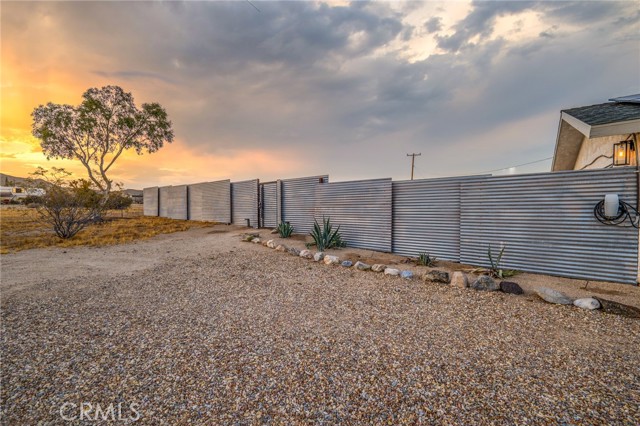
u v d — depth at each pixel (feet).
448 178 22.33
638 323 11.05
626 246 15.53
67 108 58.44
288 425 6.10
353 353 9.05
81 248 30.50
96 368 8.43
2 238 36.83
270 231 39.63
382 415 6.34
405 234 25.13
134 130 64.39
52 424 6.28
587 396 6.91
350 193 29.12
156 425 6.17
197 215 60.29
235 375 7.94
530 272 18.51
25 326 11.44
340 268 20.68
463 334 10.36
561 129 24.61
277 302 13.96
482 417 6.23
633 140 16.57
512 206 19.13
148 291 15.92
